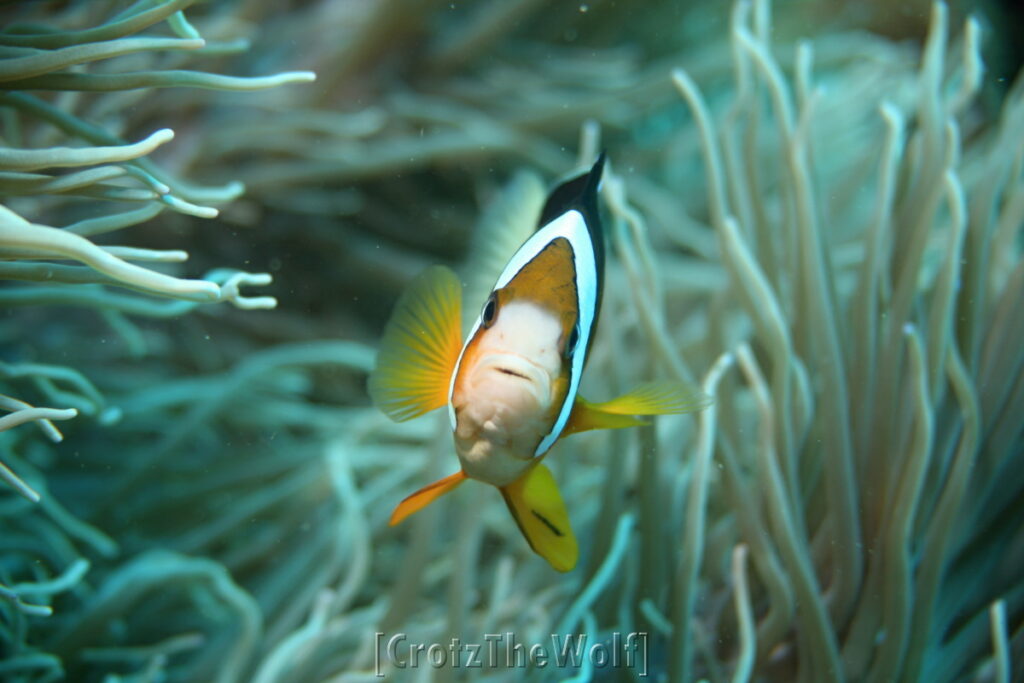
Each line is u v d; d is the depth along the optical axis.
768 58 0.34
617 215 0.33
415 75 0.57
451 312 0.20
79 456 0.45
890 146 0.31
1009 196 0.37
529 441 0.18
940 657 0.28
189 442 0.48
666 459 0.35
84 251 0.19
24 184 0.21
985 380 0.29
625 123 0.61
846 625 0.28
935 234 0.49
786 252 0.34
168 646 0.33
